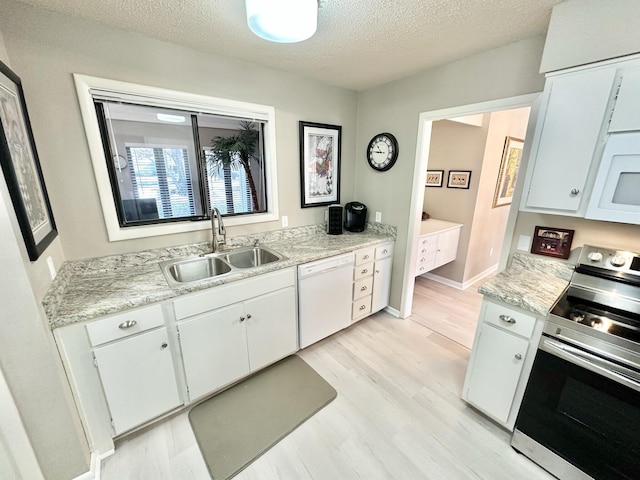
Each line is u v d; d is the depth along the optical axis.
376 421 1.76
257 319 1.98
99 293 1.50
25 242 1.13
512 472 1.46
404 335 2.70
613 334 1.18
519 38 1.74
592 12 1.28
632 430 1.16
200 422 1.75
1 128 1.04
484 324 1.64
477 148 3.44
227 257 2.20
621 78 1.24
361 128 2.97
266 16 1.12
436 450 1.58
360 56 2.01
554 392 1.37
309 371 2.20
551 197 1.52
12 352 1.11
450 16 1.48
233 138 2.69
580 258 1.54
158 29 1.61
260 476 1.45
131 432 1.67
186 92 1.89
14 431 1.16
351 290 2.59
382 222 2.96
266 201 2.51
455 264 3.85
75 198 1.63
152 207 2.64
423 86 2.36
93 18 1.50
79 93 1.55
